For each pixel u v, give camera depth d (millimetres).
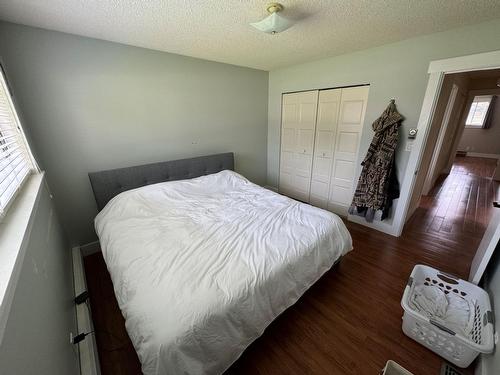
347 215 3176
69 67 1914
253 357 1369
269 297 1284
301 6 1494
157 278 1198
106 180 2217
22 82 1744
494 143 6266
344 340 1466
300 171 3613
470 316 1492
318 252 1613
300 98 3266
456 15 1632
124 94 2242
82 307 1567
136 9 1480
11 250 741
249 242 1533
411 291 1627
